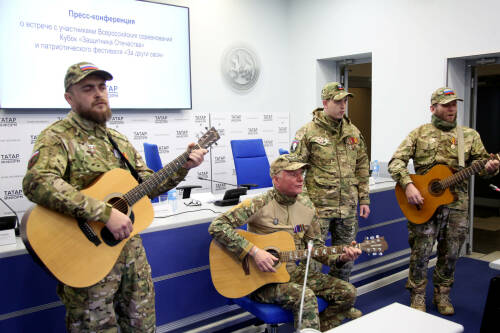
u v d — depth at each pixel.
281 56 5.55
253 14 5.23
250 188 3.77
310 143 2.55
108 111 1.60
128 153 1.74
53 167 1.43
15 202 3.76
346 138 2.57
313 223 2.07
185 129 4.74
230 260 1.90
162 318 2.19
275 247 1.93
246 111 5.25
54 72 3.84
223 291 1.88
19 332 1.82
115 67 4.18
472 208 4.04
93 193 1.48
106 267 1.48
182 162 1.73
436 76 4.06
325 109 2.56
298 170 1.92
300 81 5.47
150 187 1.65
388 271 3.53
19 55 3.66
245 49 5.18
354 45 4.79
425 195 2.64
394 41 4.39
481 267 3.69
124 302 1.62
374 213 3.41
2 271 1.76
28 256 1.82
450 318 2.68
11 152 3.73
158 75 4.45
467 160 2.69
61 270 1.38
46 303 1.88
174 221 2.22
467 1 3.78
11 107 3.66
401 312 1.09
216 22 4.92
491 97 5.76
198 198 2.89
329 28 5.04
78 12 3.92
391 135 4.50
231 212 1.94
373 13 4.56
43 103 3.81
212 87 4.95
